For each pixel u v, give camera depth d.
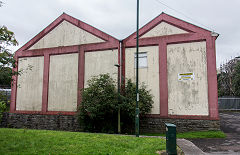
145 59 15.35
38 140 8.16
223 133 12.49
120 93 14.34
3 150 6.51
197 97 13.77
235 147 9.16
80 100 16.64
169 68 14.63
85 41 17.31
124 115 14.31
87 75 16.83
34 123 17.89
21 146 7.09
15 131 10.48
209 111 13.38
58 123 17.02
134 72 15.51
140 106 13.37
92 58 16.88
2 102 10.15
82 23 17.55
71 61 17.53
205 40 14.05
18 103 18.86
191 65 14.16
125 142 8.57
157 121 14.38
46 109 17.67
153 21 15.38
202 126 13.37
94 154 6.63
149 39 15.32
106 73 16.23
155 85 14.84
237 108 31.41
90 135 10.02
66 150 7.02
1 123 18.95
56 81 17.80
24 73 19.03
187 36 14.40
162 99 14.48
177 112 14.08
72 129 16.44
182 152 7.93
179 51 14.56
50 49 18.33
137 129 11.05
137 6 12.09
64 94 17.33
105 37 16.61
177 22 14.80
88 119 15.01
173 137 6.86
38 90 18.31
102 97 13.72
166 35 14.98
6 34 8.95
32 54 18.91
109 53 16.34
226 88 38.38
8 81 9.41
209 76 13.63
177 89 14.27
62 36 18.16
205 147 9.14
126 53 15.91
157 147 7.88
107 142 8.41
